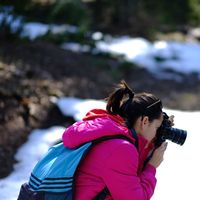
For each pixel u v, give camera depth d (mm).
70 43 22062
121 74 19891
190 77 21797
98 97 16156
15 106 13234
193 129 11844
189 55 25062
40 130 12836
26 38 18625
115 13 30109
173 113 12930
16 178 10289
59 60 18250
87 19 24578
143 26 29828
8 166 10875
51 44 20516
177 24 32594
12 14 18359
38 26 22875
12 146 11758
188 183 9539
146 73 21219
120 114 5957
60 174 5590
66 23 23453
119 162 5562
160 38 29328
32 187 5809
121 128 5695
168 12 31484
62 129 12828
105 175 5582
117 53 22562
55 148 5883
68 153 5668
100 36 25906
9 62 16078
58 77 16500
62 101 14008
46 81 15523
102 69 19406
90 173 5629
